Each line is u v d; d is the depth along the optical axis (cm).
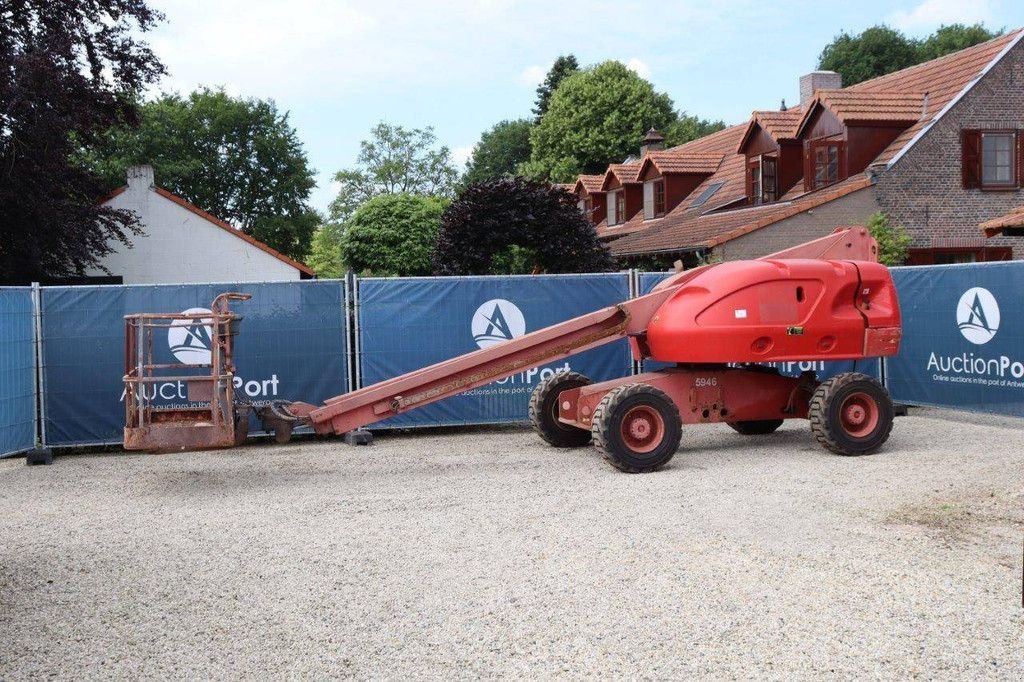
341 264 4228
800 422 1372
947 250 2503
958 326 1327
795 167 2867
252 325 1299
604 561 678
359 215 3812
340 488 977
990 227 1681
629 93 5997
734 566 656
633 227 3641
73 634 564
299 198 6122
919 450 1105
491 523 802
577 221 2292
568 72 7575
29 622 586
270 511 875
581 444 1197
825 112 2683
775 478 955
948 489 880
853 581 618
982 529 734
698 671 489
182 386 1279
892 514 789
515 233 2253
